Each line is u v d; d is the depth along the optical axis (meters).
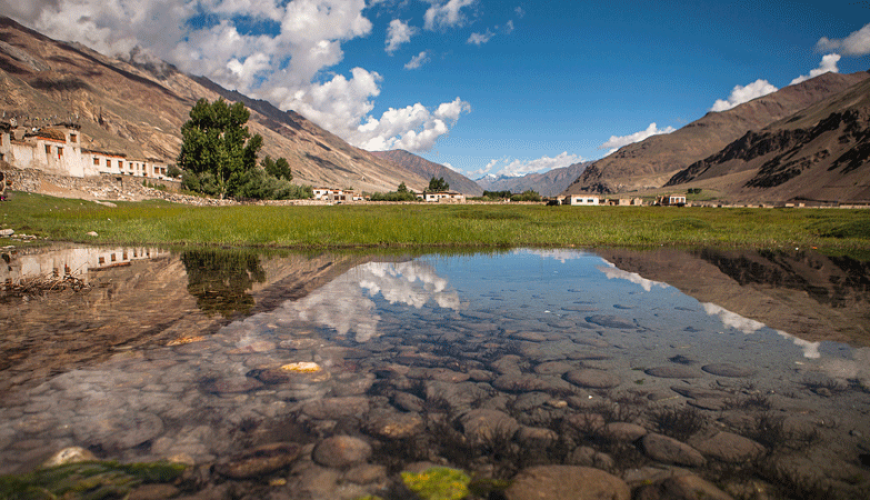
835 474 1.73
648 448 1.93
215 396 2.38
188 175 50.47
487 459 1.84
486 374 2.81
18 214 20.86
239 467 1.73
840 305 5.10
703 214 41.41
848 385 2.66
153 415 2.14
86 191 32.59
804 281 6.88
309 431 2.04
